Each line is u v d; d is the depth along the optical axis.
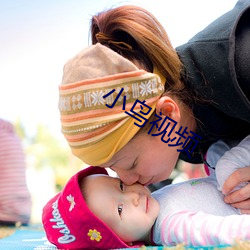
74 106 0.88
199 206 0.96
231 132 1.04
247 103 0.88
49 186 2.87
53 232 0.94
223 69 0.88
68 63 0.94
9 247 1.02
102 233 0.90
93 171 1.02
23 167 1.79
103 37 0.96
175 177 1.77
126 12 0.94
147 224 0.94
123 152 0.90
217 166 0.99
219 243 0.80
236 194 0.95
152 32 0.92
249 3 0.93
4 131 1.78
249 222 0.80
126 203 0.94
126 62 0.88
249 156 0.96
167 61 0.92
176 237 0.87
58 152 3.05
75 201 0.92
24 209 1.73
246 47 0.89
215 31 0.93
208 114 0.98
